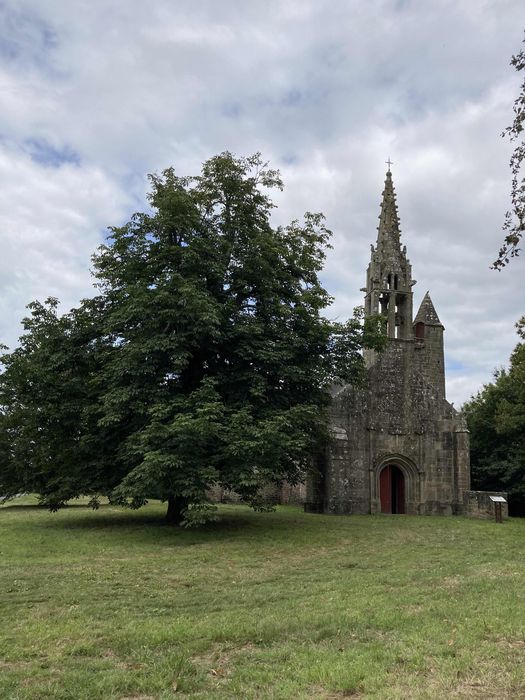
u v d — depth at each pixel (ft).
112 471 71.00
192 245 67.92
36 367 71.92
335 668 21.17
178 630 26.58
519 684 19.60
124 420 67.97
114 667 22.24
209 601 33.71
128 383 66.18
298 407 66.18
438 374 113.80
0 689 19.70
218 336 64.90
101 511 95.66
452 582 39.58
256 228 77.15
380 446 107.76
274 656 23.20
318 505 103.45
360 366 80.74
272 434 59.21
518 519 97.40
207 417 56.80
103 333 70.79
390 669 21.27
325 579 41.11
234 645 25.13
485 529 77.77
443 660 21.95
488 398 127.95
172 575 42.09
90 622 28.45
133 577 40.86
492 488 126.11
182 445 58.29
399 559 50.67
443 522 87.45
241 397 68.28
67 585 37.32
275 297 72.95
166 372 65.98
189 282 64.18
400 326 116.57
